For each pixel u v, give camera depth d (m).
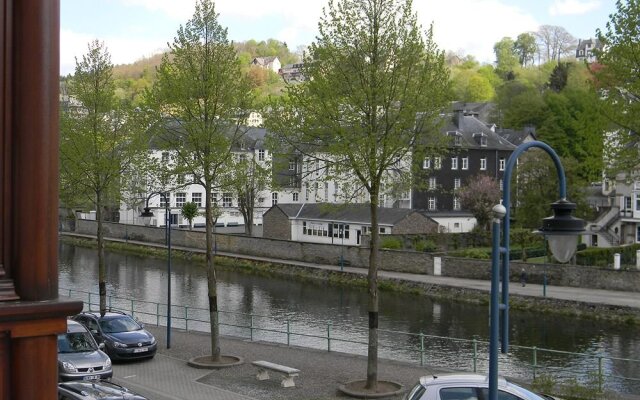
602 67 24.86
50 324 5.70
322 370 22.58
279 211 75.00
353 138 18.83
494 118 107.19
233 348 26.39
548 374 20.06
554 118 85.88
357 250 56.97
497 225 9.16
